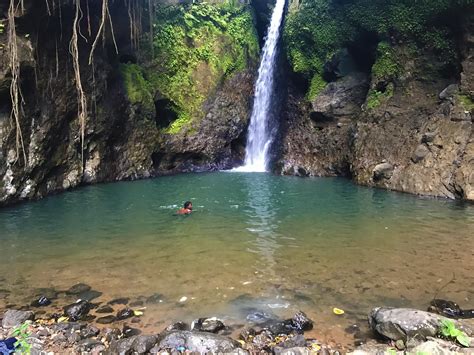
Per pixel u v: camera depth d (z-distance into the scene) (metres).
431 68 16.89
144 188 16.20
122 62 20.00
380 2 18.39
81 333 5.04
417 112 16.62
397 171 15.62
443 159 14.23
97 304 5.95
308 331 5.16
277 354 4.48
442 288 6.37
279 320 5.46
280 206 12.51
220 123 22.53
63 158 15.58
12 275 7.07
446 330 4.44
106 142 17.95
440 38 16.47
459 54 15.87
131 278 6.89
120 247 8.56
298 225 10.19
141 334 5.07
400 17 17.55
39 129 14.05
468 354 3.98
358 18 19.12
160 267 7.39
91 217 11.23
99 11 16.86
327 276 6.91
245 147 24.39
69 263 7.63
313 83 21.23
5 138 12.71
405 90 17.48
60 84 15.03
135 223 10.55
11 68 12.17
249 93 24.09
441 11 16.11
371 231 9.59
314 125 21.19
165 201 13.45
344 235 9.28
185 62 21.97
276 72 23.45
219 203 13.07
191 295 6.23
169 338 4.75
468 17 15.21
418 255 7.87
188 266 7.42
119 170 18.58
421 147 15.12
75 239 9.16
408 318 4.72
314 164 20.53
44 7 13.52
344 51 20.16
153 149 20.09
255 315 5.60
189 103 21.88
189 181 18.16
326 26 20.45
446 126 14.77
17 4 12.27
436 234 9.27
